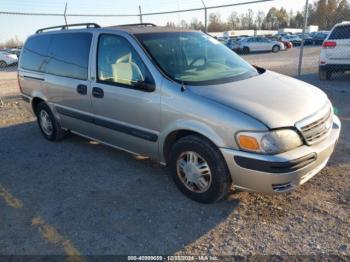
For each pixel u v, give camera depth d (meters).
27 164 4.74
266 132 2.89
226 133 3.04
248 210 3.33
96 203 3.60
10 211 3.54
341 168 4.06
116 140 4.29
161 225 3.17
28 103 5.79
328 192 3.55
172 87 3.45
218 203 3.47
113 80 4.06
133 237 3.02
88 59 4.38
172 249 2.86
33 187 4.04
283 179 2.93
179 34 4.31
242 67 4.17
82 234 3.10
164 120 3.53
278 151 2.92
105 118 4.27
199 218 3.24
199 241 2.93
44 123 5.64
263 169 2.92
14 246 2.98
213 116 3.12
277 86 3.61
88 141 5.54
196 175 3.40
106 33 4.21
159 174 4.19
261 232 3.00
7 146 5.55
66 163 4.68
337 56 9.74
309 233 2.95
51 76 5.06
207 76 3.71
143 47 3.79
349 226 3.00
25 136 6.04
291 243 2.84
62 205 3.60
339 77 10.84
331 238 2.87
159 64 3.66
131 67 3.83
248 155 2.95
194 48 4.18
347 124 5.69
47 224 3.27
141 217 3.31
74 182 4.10
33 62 5.51
